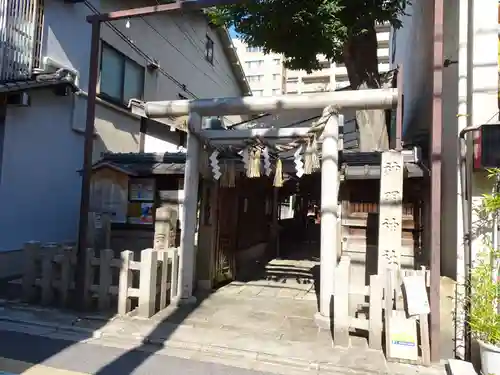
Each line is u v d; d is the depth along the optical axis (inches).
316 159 221.3
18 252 311.0
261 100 225.8
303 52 306.5
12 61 308.5
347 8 284.2
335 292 186.1
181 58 586.9
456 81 203.5
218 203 304.3
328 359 167.9
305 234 759.1
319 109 222.1
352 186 275.6
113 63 424.8
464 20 187.6
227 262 323.3
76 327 198.2
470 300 167.5
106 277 224.7
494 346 146.3
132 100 383.6
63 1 358.9
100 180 309.7
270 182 413.7
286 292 289.9
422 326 167.3
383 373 158.2
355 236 272.8
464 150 180.2
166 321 211.5
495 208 162.7
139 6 466.6
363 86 320.8
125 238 304.0
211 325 207.9
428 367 163.0
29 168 322.3
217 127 293.9
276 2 260.8
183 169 285.6
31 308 224.4
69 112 362.9
